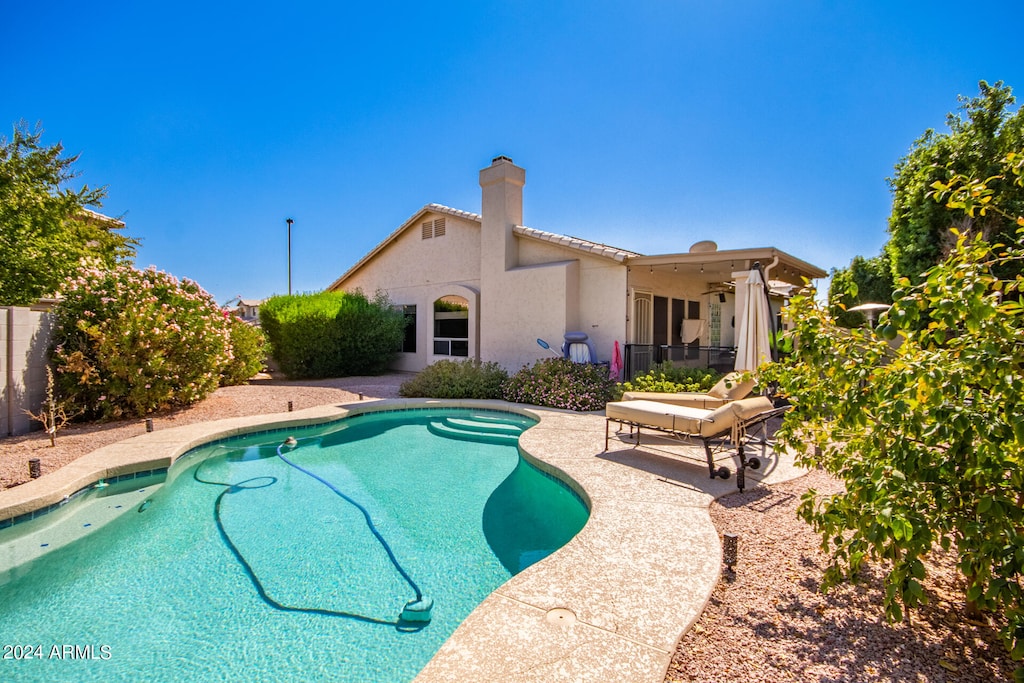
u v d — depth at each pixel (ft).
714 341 57.06
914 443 8.82
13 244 40.11
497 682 7.68
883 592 10.81
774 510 15.76
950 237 42.04
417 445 29.01
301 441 29.68
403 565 14.66
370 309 62.08
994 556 7.80
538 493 21.16
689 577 11.14
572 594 10.37
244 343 48.73
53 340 28.71
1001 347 7.79
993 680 8.07
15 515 16.21
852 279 10.66
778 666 8.37
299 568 14.44
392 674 9.96
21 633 11.35
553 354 43.75
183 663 10.27
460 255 57.00
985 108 43.16
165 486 21.53
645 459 21.58
